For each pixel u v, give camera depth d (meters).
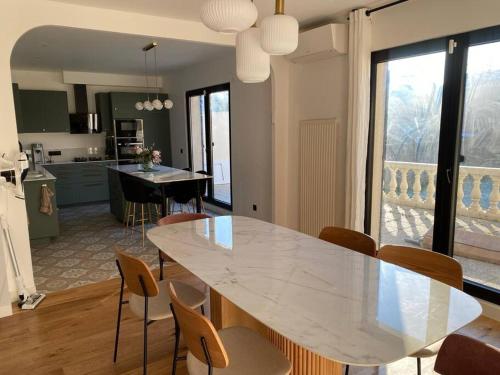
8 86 3.10
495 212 3.15
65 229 5.74
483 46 2.89
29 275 3.36
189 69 7.19
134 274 2.03
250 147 5.66
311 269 1.92
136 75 8.12
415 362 2.43
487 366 1.27
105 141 8.24
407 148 3.65
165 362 2.46
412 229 3.73
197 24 3.98
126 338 2.75
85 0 3.24
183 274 3.88
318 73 4.26
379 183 3.97
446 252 3.27
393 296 1.63
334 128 4.07
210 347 1.43
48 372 2.38
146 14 3.69
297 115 4.64
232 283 1.75
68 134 7.83
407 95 3.57
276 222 4.94
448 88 3.10
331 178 4.16
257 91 5.35
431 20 3.12
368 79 3.64
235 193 6.18
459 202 3.22
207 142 7.00
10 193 3.19
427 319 1.44
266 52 1.79
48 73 7.41
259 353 1.70
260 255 2.13
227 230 2.67
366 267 1.95
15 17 3.09
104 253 4.62
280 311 1.49
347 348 1.24
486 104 2.95
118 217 6.16
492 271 3.24
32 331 2.86
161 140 8.31
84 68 7.13
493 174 3.05
